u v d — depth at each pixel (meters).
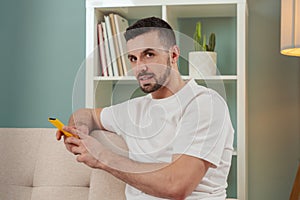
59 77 2.64
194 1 2.20
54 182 2.16
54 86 2.64
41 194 2.15
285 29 2.06
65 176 2.15
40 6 2.65
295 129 2.51
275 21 2.53
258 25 2.54
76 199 2.11
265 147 2.53
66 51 2.63
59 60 2.64
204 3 2.20
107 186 2.00
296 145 2.51
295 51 2.16
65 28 2.63
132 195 1.67
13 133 2.28
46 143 2.23
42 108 2.65
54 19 2.64
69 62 2.63
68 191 2.13
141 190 1.55
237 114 2.21
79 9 2.62
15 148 2.26
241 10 2.18
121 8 2.26
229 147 1.65
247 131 2.51
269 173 2.53
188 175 1.49
